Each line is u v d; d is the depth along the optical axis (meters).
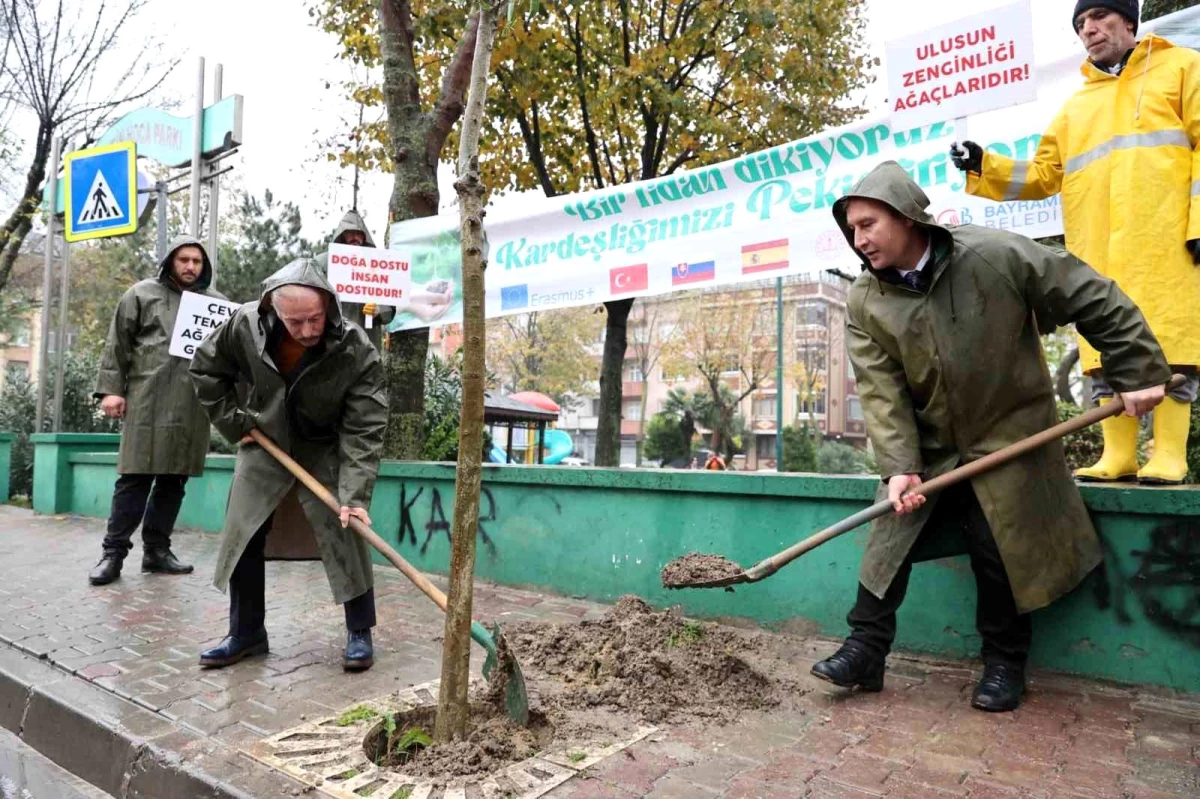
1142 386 2.79
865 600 3.29
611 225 5.79
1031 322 3.06
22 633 4.20
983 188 3.67
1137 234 3.31
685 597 4.43
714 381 34.59
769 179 5.14
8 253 14.97
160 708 3.16
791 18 10.38
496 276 6.28
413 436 6.57
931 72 4.12
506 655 2.94
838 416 40.16
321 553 3.60
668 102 10.15
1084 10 3.48
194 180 8.19
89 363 13.04
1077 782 2.46
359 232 6.20
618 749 2.71
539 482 5.04
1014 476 2.99
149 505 5.71
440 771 2.58
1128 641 3.27
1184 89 3.29
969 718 2.99
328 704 3.19
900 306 3.12
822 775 2.52
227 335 3.62
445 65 10.05
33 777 3.04
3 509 9.34
